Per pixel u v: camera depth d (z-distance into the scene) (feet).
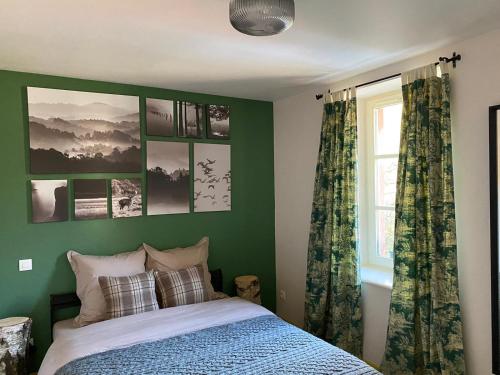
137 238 11.04
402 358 8.37
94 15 6.29
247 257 12.93
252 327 8.39
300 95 12.08
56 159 9.87
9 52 8.09
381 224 10.56
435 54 8.18
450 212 7.67
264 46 7.88
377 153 10.61
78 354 7.18
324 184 10.73
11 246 9.46
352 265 9.91
